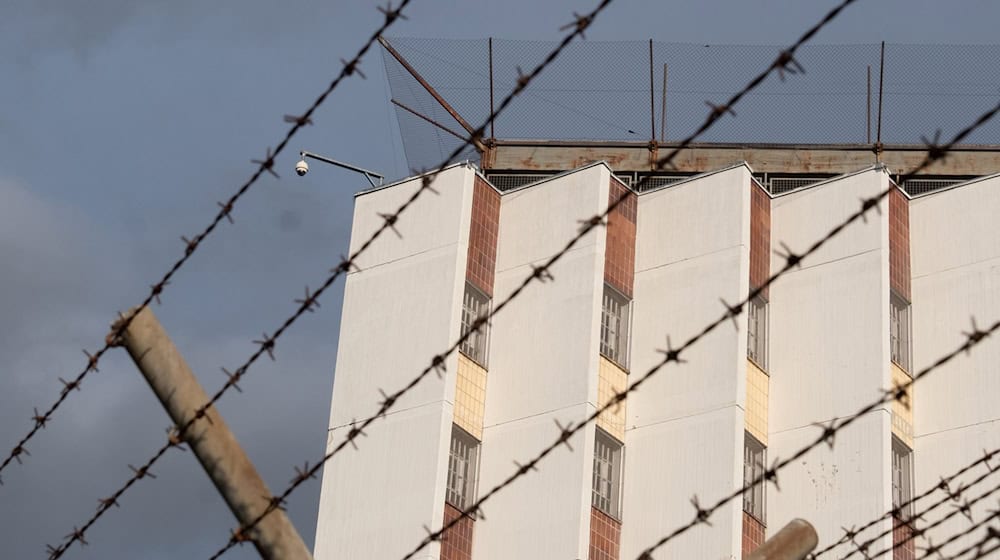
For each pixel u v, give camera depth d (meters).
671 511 81.62
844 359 84.62
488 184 88.75
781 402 85.50
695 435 82.56
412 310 85.12
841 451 82.75
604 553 81.19
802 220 88.75
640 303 86.94
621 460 83.75
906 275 89.06
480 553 81.25
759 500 83.44
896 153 96.00
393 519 80.56
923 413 86.44
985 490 83.25
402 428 82.56
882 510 80.56
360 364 85.25
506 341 85.44
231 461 26.58
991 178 89.31
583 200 86.75
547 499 80.81
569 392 82.50
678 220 87.94
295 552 26.36
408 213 87.62
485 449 83.44
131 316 27.14
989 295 86.88
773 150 96.38
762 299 87.62
